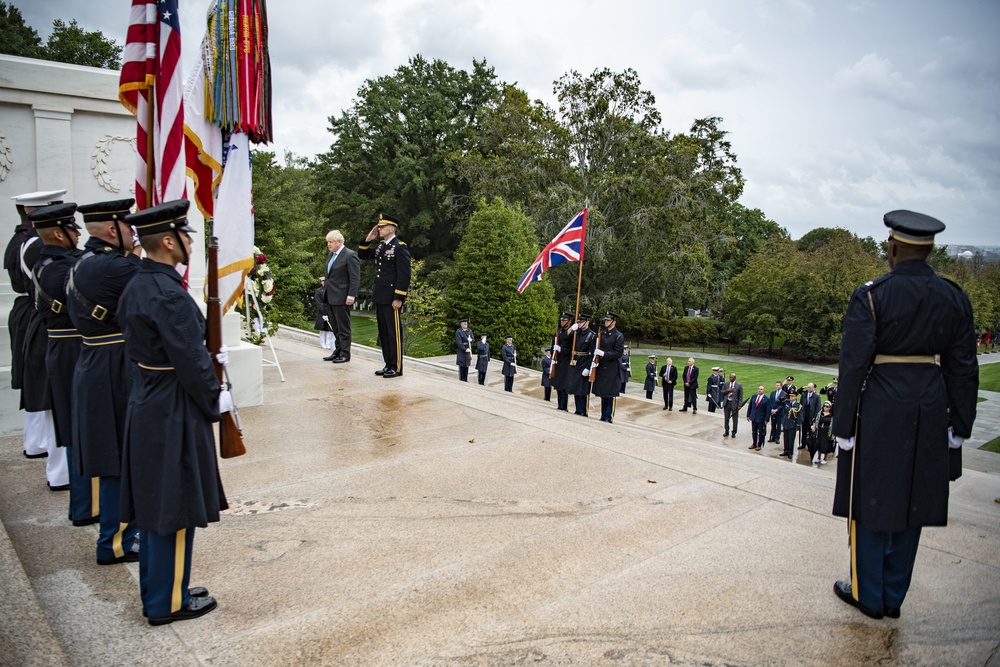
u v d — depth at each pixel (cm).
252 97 680
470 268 3042
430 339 3142
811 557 394
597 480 523
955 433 318
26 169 654
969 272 4081
